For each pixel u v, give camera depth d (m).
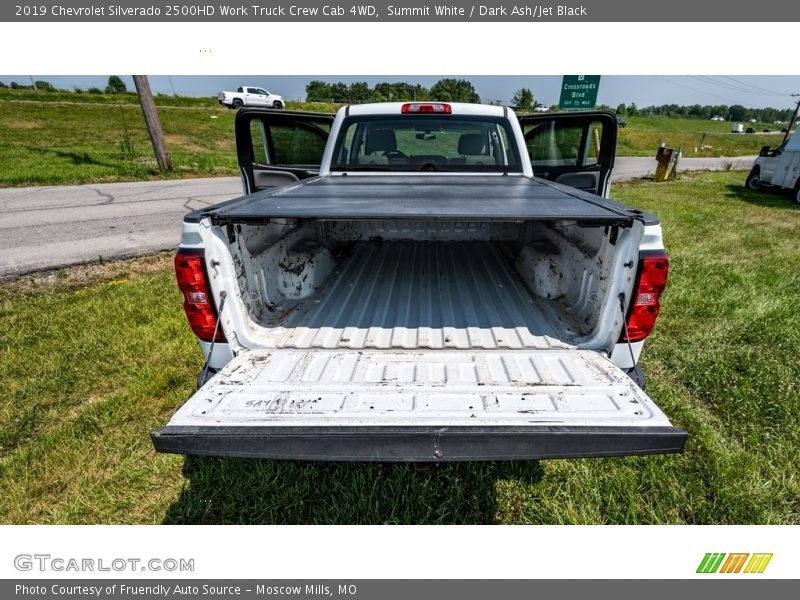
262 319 2.23
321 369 1.85
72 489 2.22
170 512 2.13
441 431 1.44
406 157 3.47
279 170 3.47
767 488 2.20
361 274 3.04
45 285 4.76
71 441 2.47
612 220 1.69
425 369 1.86
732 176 17.25
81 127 21.38
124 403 2.77
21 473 2.29
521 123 3.48
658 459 2.35
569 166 3.50
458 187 2.62
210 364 1.93
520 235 3.48
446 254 3.43
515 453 1.45
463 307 2.52
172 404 2.79
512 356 1.96
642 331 1.82
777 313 3.92
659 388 2.92
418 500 2.17
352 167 3.33
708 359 3.23
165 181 12.12
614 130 3.21
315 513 2.12
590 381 1.71
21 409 2.75
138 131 21.58
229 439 1.44
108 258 5.63
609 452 1.44
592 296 2.11
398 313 2.45
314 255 2.70
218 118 27.83
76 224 7.23
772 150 12.34
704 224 7.80
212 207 1.88
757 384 2.93
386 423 1.48
